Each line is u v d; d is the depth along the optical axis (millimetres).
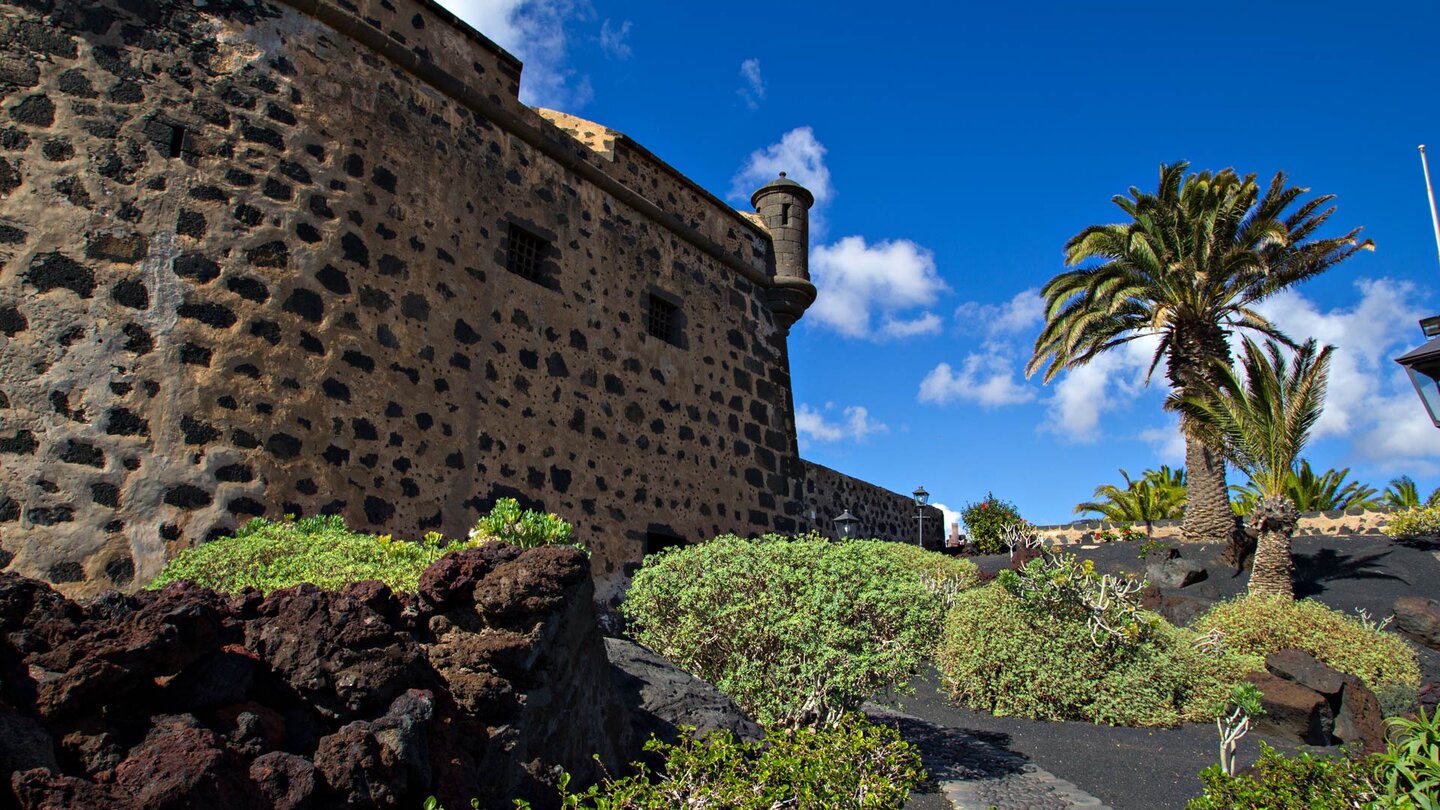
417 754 3465
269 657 3537
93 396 7066
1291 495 27625
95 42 7699
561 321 11352
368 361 8930
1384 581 17109
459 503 9484
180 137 8008
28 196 7121
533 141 11516
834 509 18734
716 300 14383
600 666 5238
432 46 10477
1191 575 17719
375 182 9445
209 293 7863
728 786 4949
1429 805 4500
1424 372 5980
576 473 10984
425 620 4512
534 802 4176
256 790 2969
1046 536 25656
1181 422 19438
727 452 13711
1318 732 9188
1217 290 18844
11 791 2424
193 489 7375
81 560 6719
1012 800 6461
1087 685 9867
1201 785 7277
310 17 9250
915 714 9891
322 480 8266
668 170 13906
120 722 2967
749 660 7133
